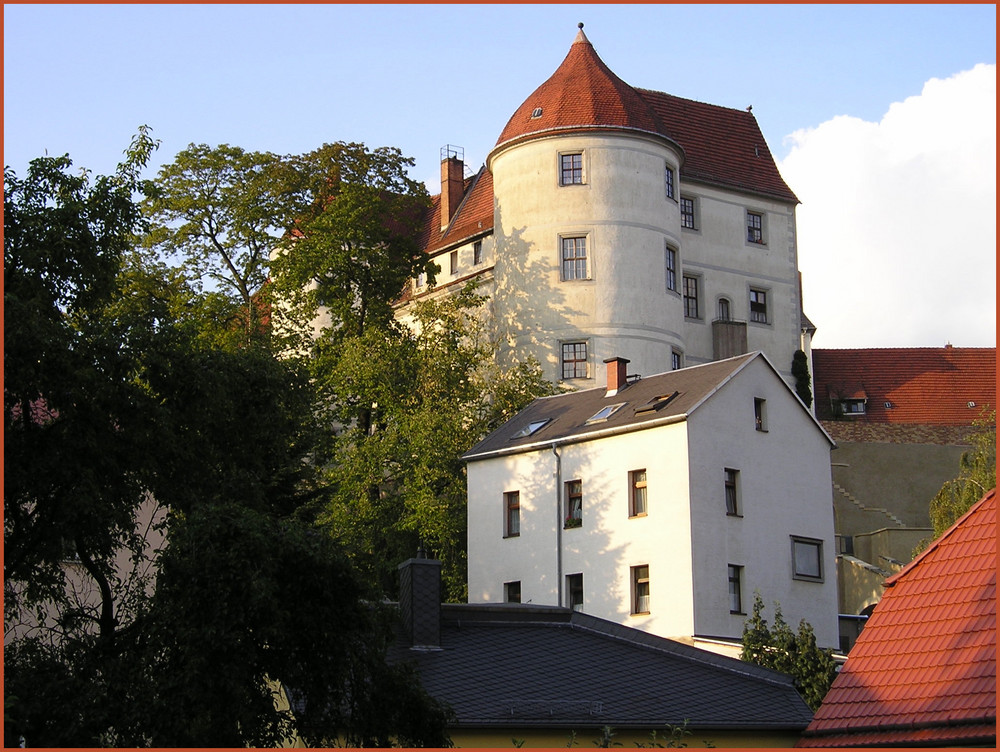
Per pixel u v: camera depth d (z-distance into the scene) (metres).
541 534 53.59
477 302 66.38
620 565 50.62
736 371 51.62
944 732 18.88
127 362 21.17
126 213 23.16
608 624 32.66
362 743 21.44
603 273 67.25
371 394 60.53
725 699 29.50
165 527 22.77
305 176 69.12
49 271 21.98
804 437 53.66
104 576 22.55
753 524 50.91
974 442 61.94
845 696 20.62
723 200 76.00
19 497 20.52
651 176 69.00
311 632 20.67
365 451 57.88
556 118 68.88
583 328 66.75
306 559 20.88
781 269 77.44
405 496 56.97
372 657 21.47
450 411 59.84
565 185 68.25
